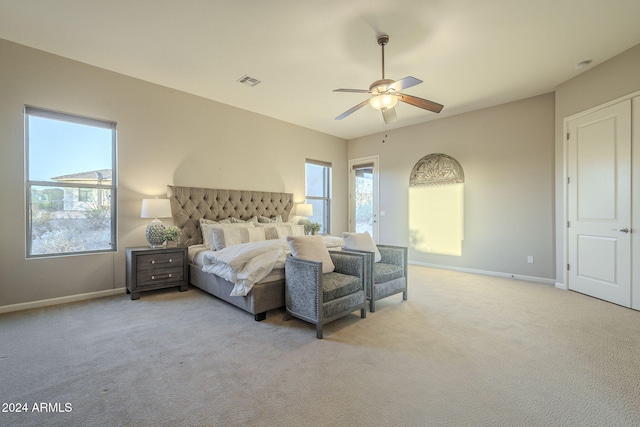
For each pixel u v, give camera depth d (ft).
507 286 13.26
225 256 10.18
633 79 9.93
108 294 11.64
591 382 5.82
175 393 5.48
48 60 10.36
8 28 8.96
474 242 16.15
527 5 7.82
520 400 5.28
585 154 11.71
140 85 12.44
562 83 12.69
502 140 15.17
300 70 11.59
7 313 9.55
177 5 7.88
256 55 10.47
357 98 14.48
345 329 8.45
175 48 10.04
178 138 13.58
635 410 5.00
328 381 5.88
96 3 7.80
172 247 12.43
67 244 11.00
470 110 16.14
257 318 8.96
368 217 21.40
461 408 5.07
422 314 9.68
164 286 11.76
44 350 7.09
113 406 5.10
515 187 14.80
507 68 11.39
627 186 10.19
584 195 11.80
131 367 6.37
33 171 10.31
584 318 9.26
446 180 16.97
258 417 4.86
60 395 5.40
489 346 7.37
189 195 13.64
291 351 7.13
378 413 4.95
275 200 17.29
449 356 6.87
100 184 11.67
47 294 10.40
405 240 19.08
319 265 7.89
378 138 20.59
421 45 9.77
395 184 19.61
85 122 11.25
